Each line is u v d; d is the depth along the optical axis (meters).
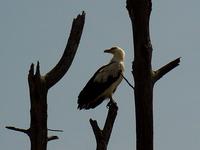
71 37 15.25
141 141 12.08
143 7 12.43
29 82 14.48
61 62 14.98
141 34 12.41
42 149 14.31
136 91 12.36
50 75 14.77
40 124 14.37
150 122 12.16
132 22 12.55
